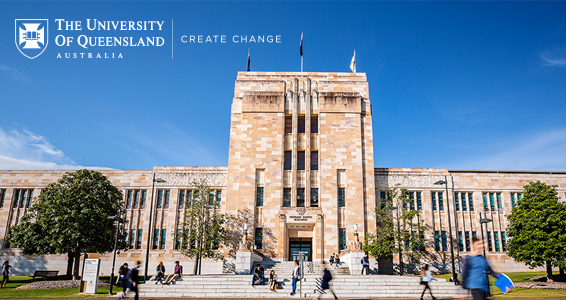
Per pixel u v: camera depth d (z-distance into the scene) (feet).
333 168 159.74
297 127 165.48
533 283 110.73
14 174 174.81
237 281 102.27
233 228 153.99
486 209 167.94
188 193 170.50
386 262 156.97
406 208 153.48
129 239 166.20
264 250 150.20
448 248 161.58
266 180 158.10
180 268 106.11
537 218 119.96
